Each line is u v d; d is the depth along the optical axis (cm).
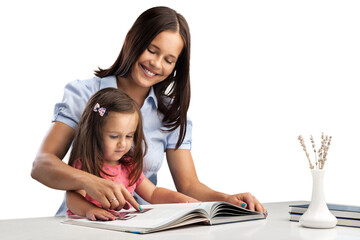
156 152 188
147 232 108
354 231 114
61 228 118
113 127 150
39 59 275
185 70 182
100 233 109
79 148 154
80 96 172
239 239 101
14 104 272
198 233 109
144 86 174
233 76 316
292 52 310
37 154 152
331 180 302
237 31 317
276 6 312
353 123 301
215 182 316
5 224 126
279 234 109
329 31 307
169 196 166
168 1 299
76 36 280
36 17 276
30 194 275
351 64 304
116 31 286
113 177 160
